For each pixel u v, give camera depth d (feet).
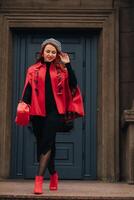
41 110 22.47
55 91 22.70
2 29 35.42
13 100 35.68
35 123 23.00
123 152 34.37
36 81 22.67
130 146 31.40
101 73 35.42
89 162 35.37
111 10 35.50
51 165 23.91
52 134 22.35
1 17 35.53
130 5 35.70
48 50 22.76
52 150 23.43
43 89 22.61
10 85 35.53
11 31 35.91
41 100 22.52
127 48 35.42
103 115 34.86
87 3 35.65
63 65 23.02
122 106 34.99
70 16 35.50
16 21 35.53
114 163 34.32
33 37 36.35
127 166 32.19
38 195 21.43
